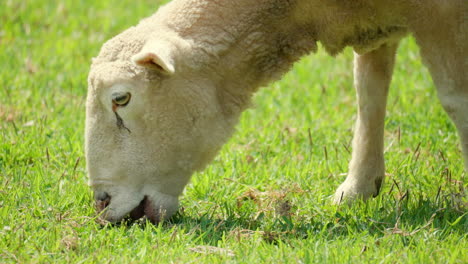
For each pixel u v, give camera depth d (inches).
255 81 479.8
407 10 452.8
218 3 464.4
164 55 432.8
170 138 458.3
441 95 455.8
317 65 853.2
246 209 506.0
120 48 455.5
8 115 662.5
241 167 584.4
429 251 426.6
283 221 481.7
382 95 527.5
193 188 537.6
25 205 497.0
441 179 540.7
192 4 465.4
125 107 450.6
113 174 461.1
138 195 464.4
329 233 454.6
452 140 634.8
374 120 527.8
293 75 830.5
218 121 467.5
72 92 747.4
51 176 550.9
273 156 621.9
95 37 912.3
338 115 711.1
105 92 449.1
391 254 423.5
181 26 461.4
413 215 487.2
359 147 533.0
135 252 437.1
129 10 1013.2
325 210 504.4
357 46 494.0
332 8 469.7
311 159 597.0
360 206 508.4
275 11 468.8
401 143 631.8
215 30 462.0
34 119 659.4
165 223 478.0
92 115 459.5
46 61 826.8
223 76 467.2
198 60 455.5
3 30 912.3
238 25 465.4
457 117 452.8
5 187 516.1
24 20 957.8
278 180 559.5
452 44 444.8
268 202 517.0
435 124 671.1
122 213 463.2
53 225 459.5
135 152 457.7
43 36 916.0
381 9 463.2
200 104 457.7
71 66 822.5
